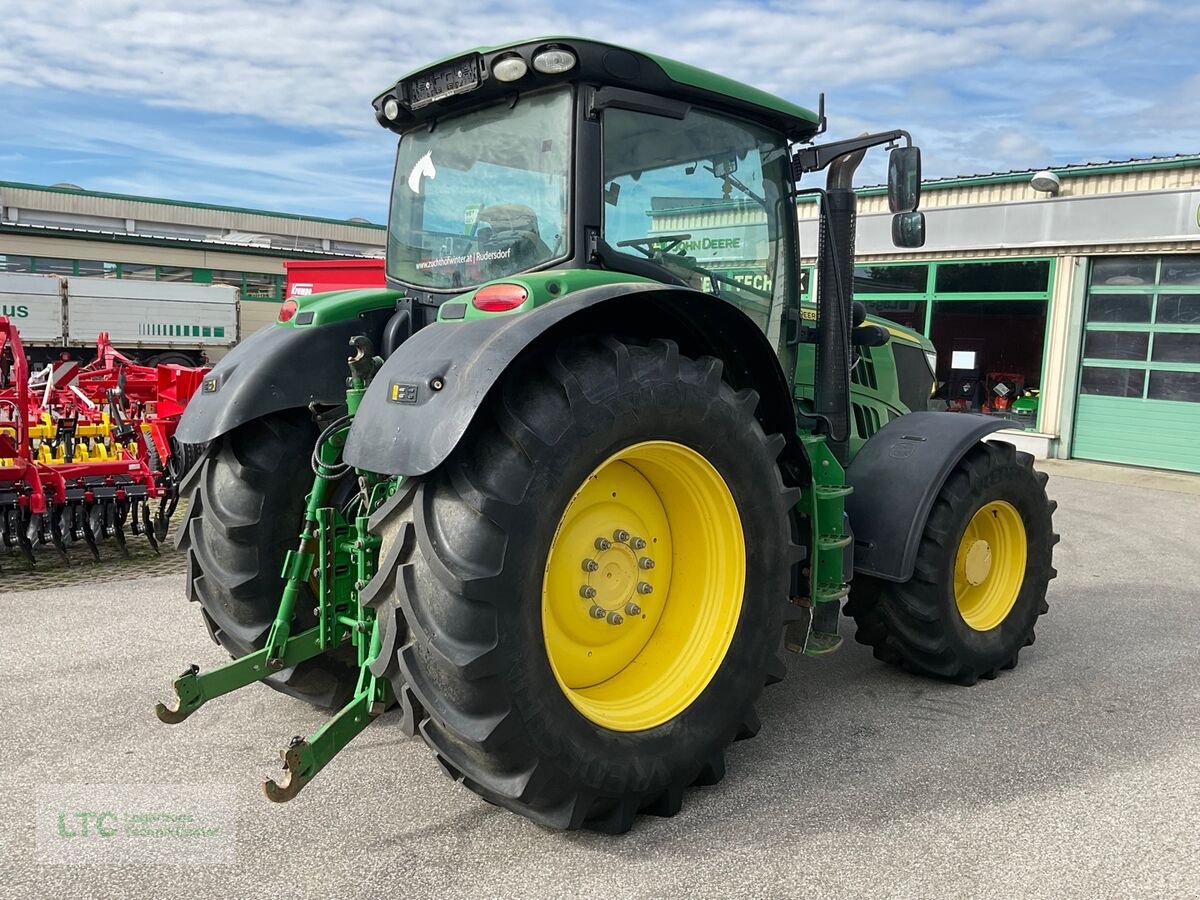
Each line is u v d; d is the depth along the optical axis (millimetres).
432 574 2344
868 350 4691
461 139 3299
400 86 3314
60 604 4957
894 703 3781
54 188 34531
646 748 2695
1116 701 3799
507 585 2346
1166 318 11125
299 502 3297
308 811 2811
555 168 2941
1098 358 11758
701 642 2963
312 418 3326
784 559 3082
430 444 2336
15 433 6047
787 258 3684
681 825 2764
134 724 3416
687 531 3012
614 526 2891
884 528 3703
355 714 2602
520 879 2465
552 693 2473
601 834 2703
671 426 2701
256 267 28906
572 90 2896
